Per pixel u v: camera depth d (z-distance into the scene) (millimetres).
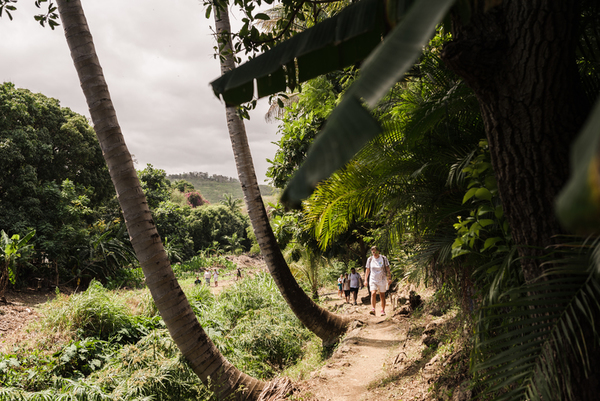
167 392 5977
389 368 5184
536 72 1470
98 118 5164
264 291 12883
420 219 3576
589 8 2025
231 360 7719
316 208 3703
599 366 1539
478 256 2803
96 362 8219
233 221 57719
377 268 8727
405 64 427
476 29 1547
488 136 1725
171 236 38781
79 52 5133
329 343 7941
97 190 26672
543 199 1577
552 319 1604
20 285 17375
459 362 3314
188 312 5488
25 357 7879
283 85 1432
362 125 425
